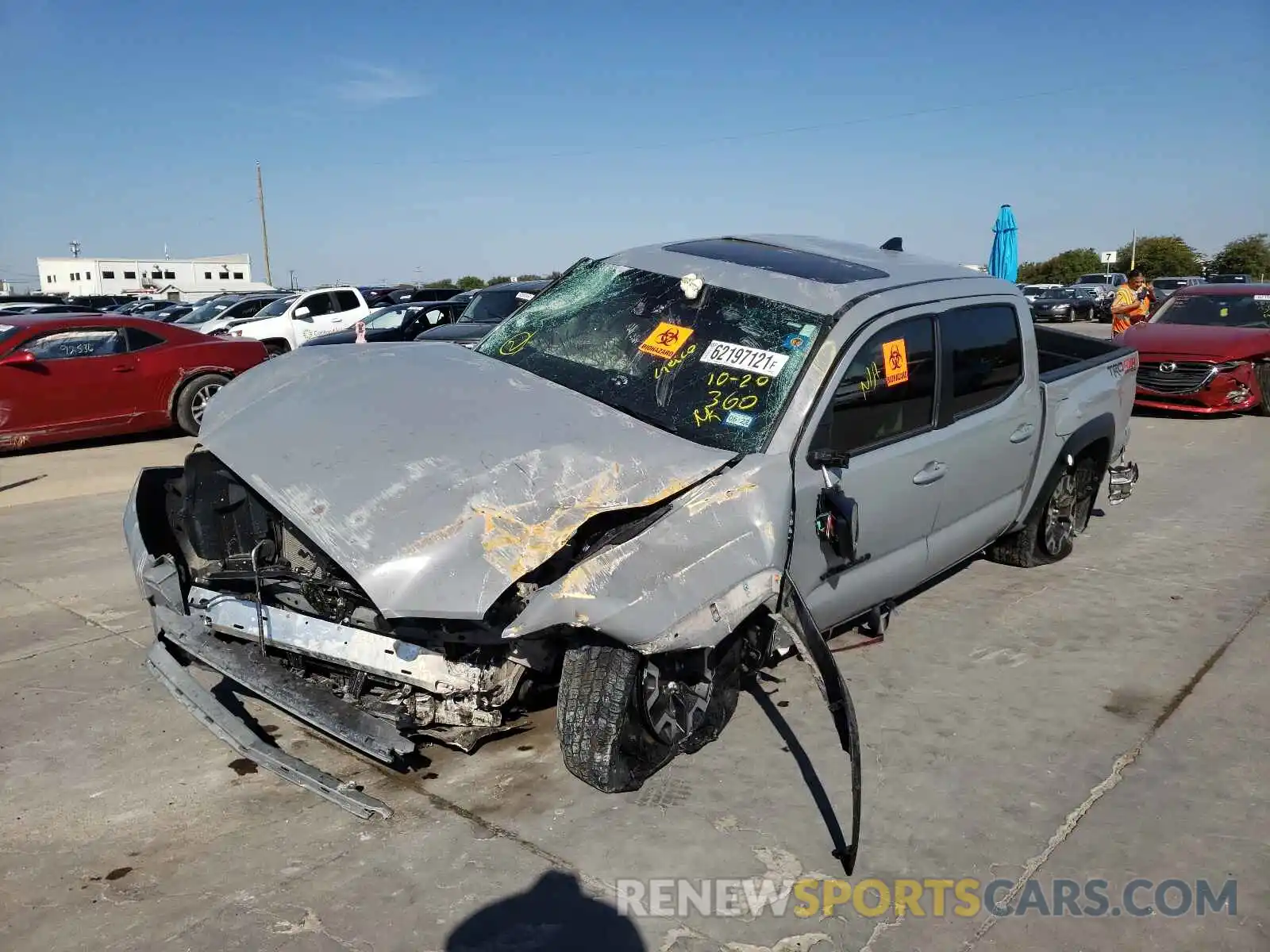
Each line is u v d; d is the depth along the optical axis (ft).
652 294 13.53
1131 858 9.66
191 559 12.60
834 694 9.32
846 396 11.64
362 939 8.30
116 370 33.06
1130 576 18.35
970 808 10.48
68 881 9.07
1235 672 14.03
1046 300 102.99
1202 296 41.32
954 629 15.64
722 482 10.09
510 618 9.30
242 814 10.24
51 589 17.44
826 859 9.55
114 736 11.93
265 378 12.87
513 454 10.05
